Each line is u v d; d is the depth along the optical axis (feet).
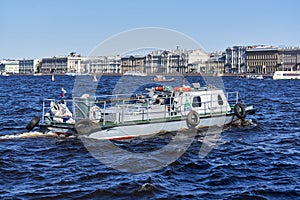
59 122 77.97
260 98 187.21
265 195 48.96
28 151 68.44
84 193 48.93
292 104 154.20
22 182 52.90
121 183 52.11
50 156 65.67
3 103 152.25
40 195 48.14
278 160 64.69
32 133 80.38
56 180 53.67
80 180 53.83
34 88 273.54
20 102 157.79
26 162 62.03
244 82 417.90
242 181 54.34
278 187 51.67
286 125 98.68
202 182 53.78
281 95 210.38
